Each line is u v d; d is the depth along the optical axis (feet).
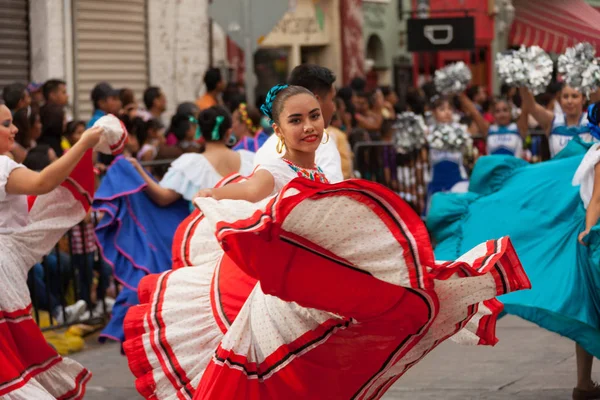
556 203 20.71
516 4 33.06
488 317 15.81
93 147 19.20
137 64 52.75
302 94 15.83
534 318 20.07
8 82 46.44
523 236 20.83
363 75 78.79
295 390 14.73
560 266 19.98
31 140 30.17
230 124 25.54
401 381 22.93
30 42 47.29
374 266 13.85
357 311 14.25
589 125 19.86
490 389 21.90
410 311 14.38
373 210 13.71
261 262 13.70
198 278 16.31
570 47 26.45
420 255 13.65
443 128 39.81
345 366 14.76
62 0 47.67
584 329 19.58
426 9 78.54
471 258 14.74
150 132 37.27
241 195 15.47
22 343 18.33
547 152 41.88
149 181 25.90
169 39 54.34
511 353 25.14
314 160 16.83
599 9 27.94
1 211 18.62
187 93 55.42
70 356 27.37
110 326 26.16
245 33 34.04
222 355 14.70
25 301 18.51
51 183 18.07
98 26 50.44
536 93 29.48
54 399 17.88
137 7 52.49
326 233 13.76
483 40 91.45
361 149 43.42
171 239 26.27
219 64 57.62
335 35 75.46
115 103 35.14
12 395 17.42
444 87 40.83
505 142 38.19
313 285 13.99
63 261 29.55
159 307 16.33
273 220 13.35
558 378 22.54
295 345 14.65
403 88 87.66
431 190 40.65
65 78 48.14
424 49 71.61
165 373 16.02
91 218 30.37
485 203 21.71
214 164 25.25
